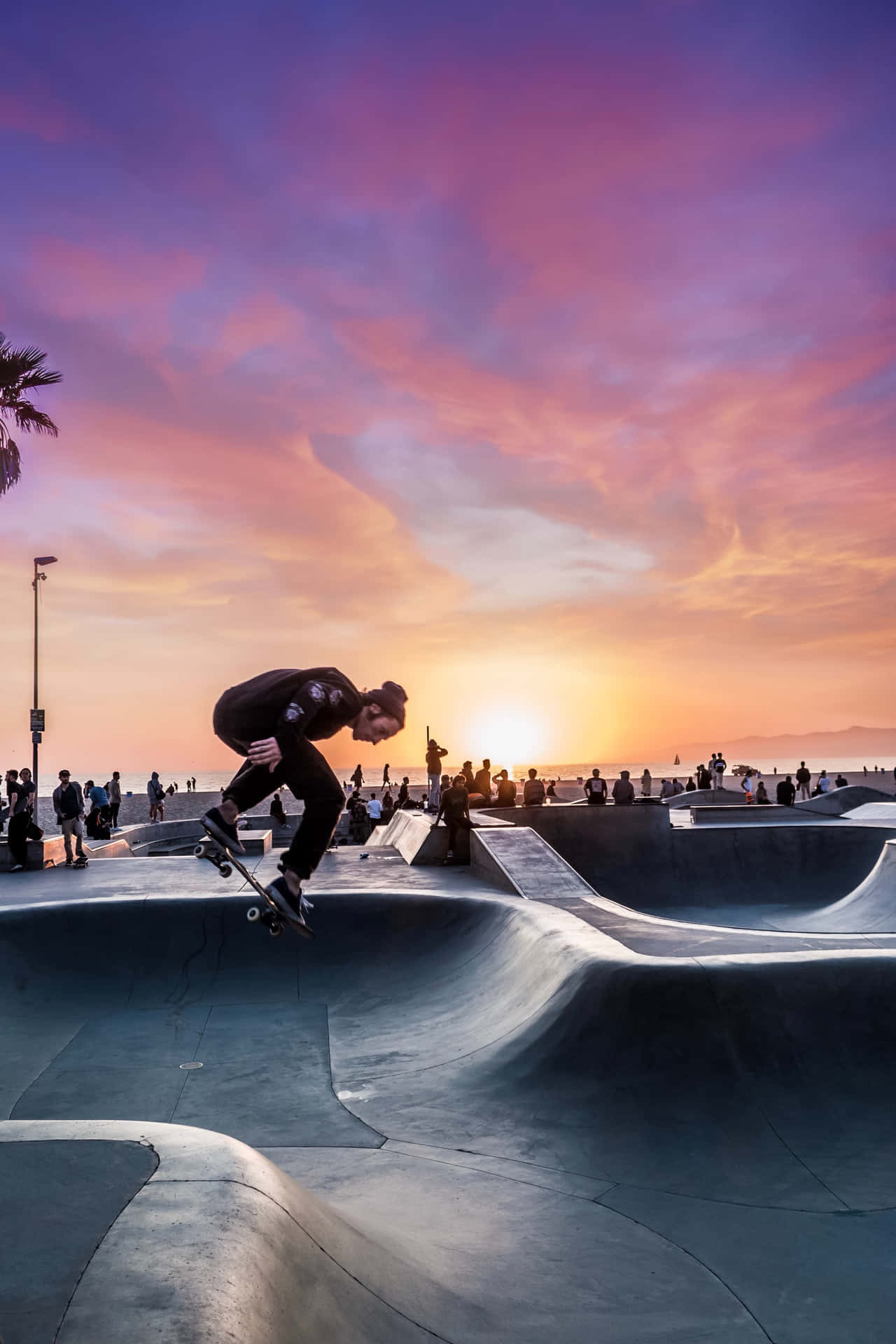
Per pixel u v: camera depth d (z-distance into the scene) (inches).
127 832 890.7
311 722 101.3
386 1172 238.5
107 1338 81.0
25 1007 389.1
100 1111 286.0
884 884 554.6
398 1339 123.3
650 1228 207.2
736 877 725.9
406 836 706.8
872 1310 173.0
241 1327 87.3
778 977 292.8
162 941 438.6
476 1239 198.2
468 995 382.9
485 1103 280.1
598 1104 269.4
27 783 639.1
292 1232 118.6
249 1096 297.1
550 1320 161.3
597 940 347.9
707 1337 162.6
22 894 526.3
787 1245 198.5
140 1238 100.3
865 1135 248.7
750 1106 261.6
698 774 1293.1
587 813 739.4
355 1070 320.2
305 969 432.1
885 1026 282.2
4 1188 113.2
